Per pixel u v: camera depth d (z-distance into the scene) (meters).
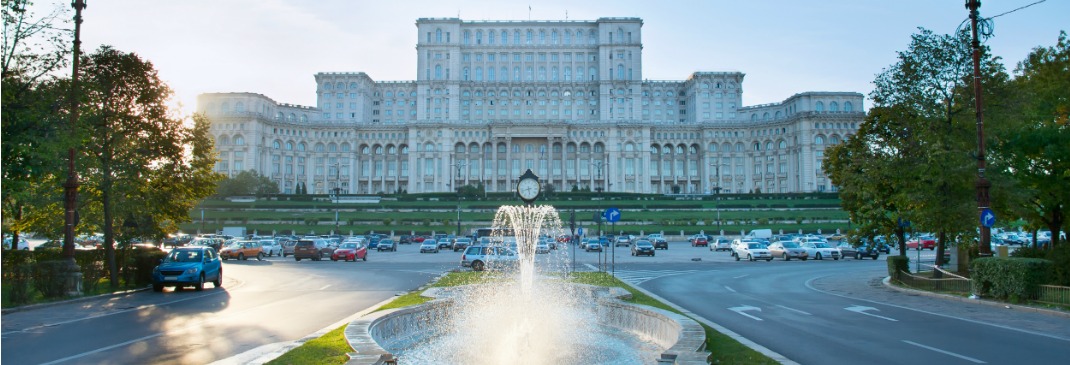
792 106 177.12
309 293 29.78
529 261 22.23
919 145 31.92
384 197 146.75
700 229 106.81
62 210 34.50
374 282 35.53
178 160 34.62
